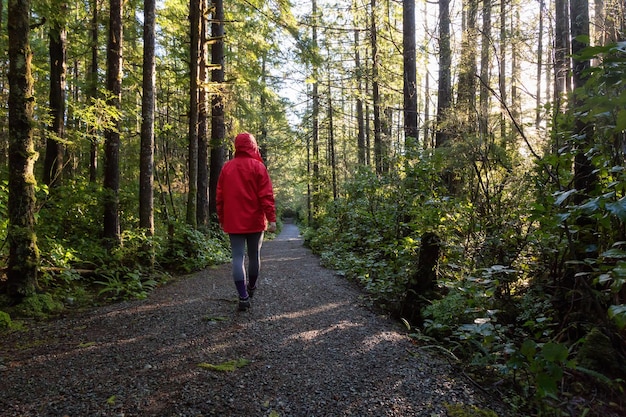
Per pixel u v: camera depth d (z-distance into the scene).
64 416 2.14
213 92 10.27
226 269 7.60
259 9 10.62
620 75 1.77
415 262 5.18
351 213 9.92
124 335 3.46
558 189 3.33
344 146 22.02
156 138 14.62
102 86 11.18
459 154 5.00
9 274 4.23
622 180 2.29
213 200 13.69
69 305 4.53
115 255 6.05
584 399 2.44
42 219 7.20
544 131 4.40
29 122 4.35
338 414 2.21
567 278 3.44
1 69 7.66
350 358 2.98
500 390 2.58
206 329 3.60
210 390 2.46
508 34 7.72
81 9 11.60
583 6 4.16
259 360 2.92
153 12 7.05
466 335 3.11
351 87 15.32
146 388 2.47
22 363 2.84
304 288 5.46
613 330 2.75
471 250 4.36
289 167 33.94
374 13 12.73
